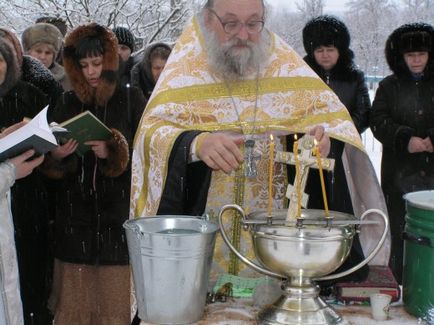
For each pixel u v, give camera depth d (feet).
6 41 9.41
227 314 4.91
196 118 5.66
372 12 35.58
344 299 5.17
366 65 35.22
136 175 5.72
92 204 9.33
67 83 11.87
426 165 10.74
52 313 9.71
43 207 9.78
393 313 5.03
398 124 10.93
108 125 9.49
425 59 10.81
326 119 5.77
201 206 5.46
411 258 4.94
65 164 8.96
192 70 5.81
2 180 6.42
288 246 4.36
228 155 4.82
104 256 9.33
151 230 4.80
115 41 9.50
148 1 23.88
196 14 6.06
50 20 14.62
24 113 9.49
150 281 4.58
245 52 5.62
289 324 4.49
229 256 5.79
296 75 5.92
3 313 6.51
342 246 4.43
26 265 9.59
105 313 9.35
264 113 5.77
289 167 5.81
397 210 10.85
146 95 12.82
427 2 35.17
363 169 5.64
